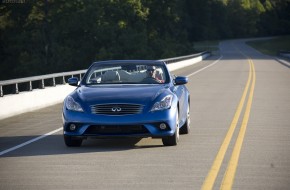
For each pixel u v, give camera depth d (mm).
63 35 112250
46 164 12297
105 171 11398
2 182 10500
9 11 109625
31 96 25469
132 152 13734
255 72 56000
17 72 105688
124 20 123750
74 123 14242
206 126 18641
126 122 13953
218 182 10273
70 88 31109
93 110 14148
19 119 22031
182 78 16016
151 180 10477
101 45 112312
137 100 14188
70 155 13430
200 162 12297
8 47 108125
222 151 13742
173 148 14281
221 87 36781
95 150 14109
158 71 16047
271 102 26812
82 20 110250
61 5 111375
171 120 14242
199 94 31781
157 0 154125
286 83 40125
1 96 22891
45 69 105375
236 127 18312
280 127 18250
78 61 110812
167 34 150000
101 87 15273
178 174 11016
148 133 14086
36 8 111938
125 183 10242
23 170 11656
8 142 15891
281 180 10430
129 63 16328
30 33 107875
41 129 18750
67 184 10234
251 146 14500
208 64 81000
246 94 31297
